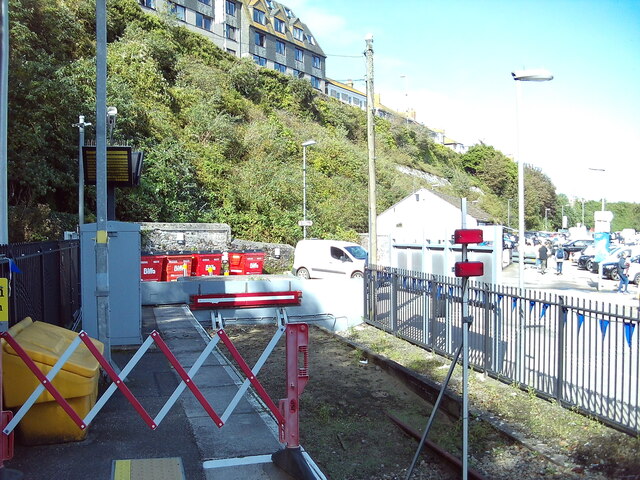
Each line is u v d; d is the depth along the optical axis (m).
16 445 5.57
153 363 9.26
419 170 74.06
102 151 8.42
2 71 7.86
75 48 33.53
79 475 4.98
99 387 7.69
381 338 13.28
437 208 48.50
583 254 38.38
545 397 8.00
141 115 31.55
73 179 24.69
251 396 7.53
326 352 11.91
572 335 7.50
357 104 103.25
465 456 5.33
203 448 5.68
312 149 49.12
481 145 96.81
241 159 39.72
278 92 58.38
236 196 34.31
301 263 26.05
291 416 5.30
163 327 12.68
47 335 6.05
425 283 11.84
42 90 23.05
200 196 32.38
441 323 11.15
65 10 31.00
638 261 26.77
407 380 9.30
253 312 15.21
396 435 7.27
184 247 27.94
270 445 5.80
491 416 7.49
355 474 6.09
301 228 36.28
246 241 30.47
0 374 4.78
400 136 78.69
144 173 29.70
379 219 48.50
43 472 5.02
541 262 35.03
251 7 73.50
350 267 24.70
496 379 9.13
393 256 17.47
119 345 10.17
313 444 6.88
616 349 6.80
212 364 9.30
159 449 5.63
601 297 22.36
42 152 24.05
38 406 5.55
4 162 7.88
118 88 30.73
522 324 8.55
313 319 15.50
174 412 6.75
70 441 5.69
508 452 6.49
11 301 6.92
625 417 6.75
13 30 23.47
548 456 6.20
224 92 45.94
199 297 14.91
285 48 80.38
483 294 9.51
